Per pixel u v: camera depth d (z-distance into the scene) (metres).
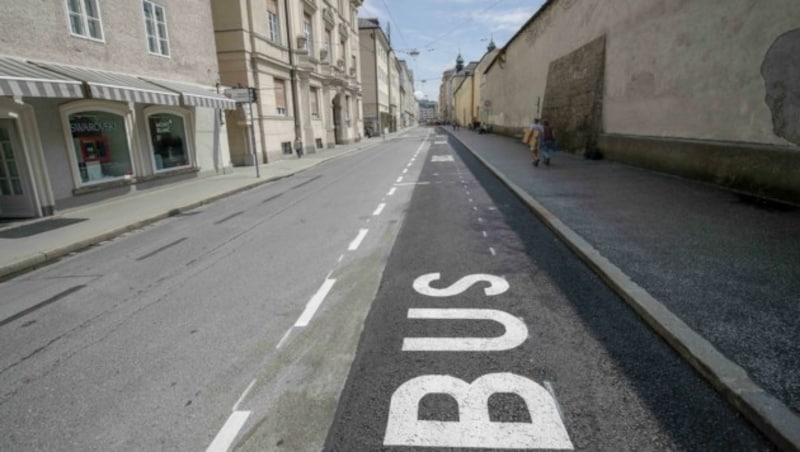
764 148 7.74
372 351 3.63
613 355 3.35
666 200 8.13
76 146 11.16
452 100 111.44
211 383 3.33
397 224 8.16
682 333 3.40
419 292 4.80
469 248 6.32
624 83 13.47
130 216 10.09
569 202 8.54
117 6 12.33
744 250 5.22
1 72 8.13
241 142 21.48
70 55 10.78
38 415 3.07
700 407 2.73
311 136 28.61
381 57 66.56
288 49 25.30
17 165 9.88
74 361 3.81
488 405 2.86
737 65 8.42
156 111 14.05
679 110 10.46
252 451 2.58
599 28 15.47
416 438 2.60
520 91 29.62
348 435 2.66
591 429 2.59
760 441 2.44
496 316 4.11
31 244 7.78
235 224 9.31
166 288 5.54
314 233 7.93
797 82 7.08
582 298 4.41
